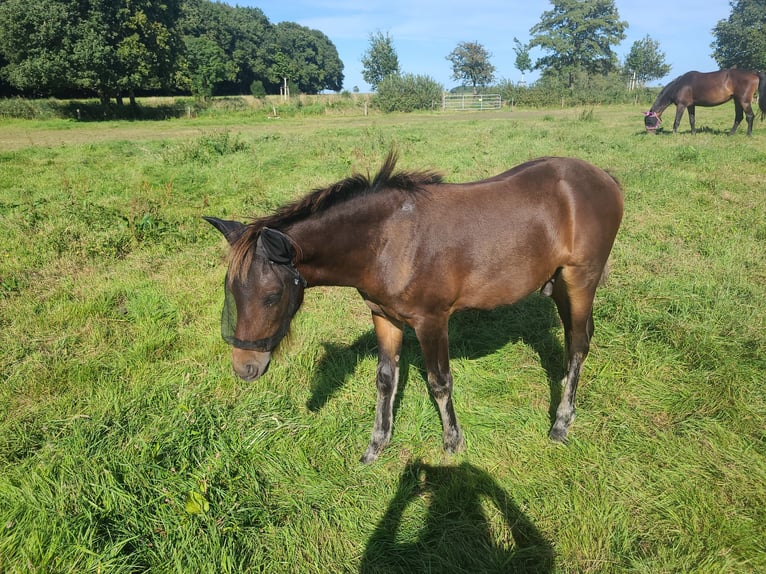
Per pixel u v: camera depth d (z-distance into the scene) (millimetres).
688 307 4469
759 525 2521
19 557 2357
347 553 2543
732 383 3455
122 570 2309
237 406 3461
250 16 76250
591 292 3305
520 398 3643
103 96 31578
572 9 58000
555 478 2920
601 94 39750
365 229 2693
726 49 49188
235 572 2375
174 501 2656
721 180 8789
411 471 3023
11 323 4629
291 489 2898
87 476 2799
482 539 2574
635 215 7195
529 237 2957
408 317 2873
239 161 11430
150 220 6965
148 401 3508
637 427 3271
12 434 3244
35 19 26984
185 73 35812
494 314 4812
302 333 4445
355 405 3615
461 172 9719
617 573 2355
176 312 4855
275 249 2293
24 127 24625
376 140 14062
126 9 29703
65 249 6262
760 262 5457
